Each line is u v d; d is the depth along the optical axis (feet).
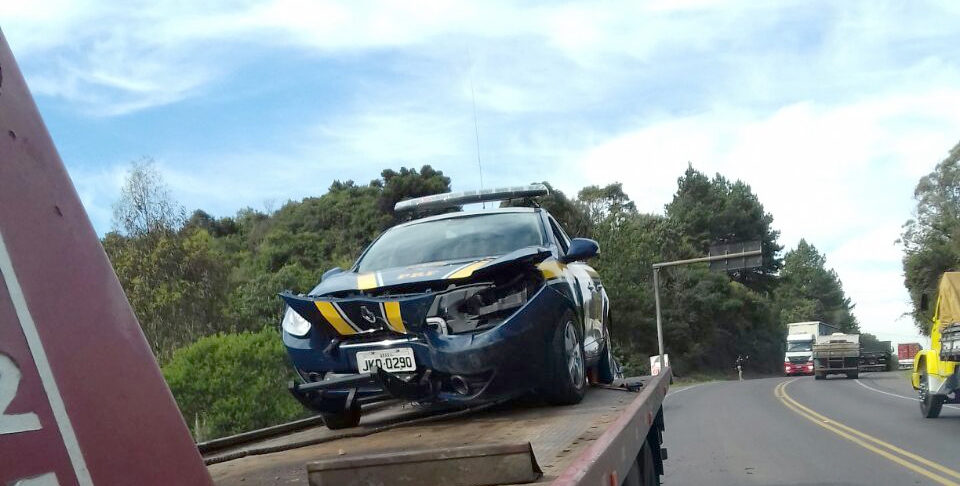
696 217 277.23
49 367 3.97
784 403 76.64
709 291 227.81
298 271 106.63
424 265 15.99
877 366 170.81
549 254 15.43
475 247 17.22
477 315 14.48
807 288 407.64
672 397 98.48
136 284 74.90
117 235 77.97
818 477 33.06
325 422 15.69
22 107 4.42
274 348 55.62
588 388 19.19
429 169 194.08
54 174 4.46
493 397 14.21
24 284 4.01
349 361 14.38
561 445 10.43
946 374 51.62
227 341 54.90
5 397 3.74
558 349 15.01
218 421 51.34
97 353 4.25
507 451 7.48
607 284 177.47
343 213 179.32
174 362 53.67
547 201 168.45
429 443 11.75
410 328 13.98
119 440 4.20
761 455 40.24
